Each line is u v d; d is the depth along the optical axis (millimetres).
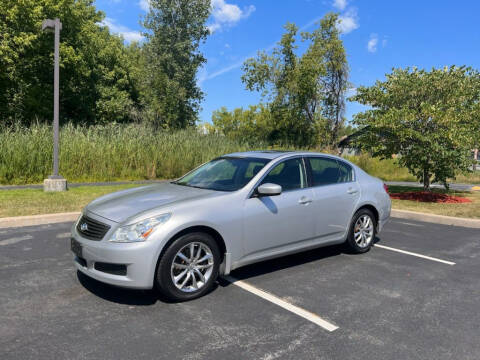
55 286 3924
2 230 6320
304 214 4598
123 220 3514
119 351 2705
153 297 3689
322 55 28000
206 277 3748
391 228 7426
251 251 4117
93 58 30562
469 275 4617
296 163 4836
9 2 22328
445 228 7512
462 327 3215
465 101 11078
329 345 2859
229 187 4312
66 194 9789
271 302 3652
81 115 30438
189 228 3635
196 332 3012
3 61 22703
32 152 12750
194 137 19078
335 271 4656
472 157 11180
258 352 2734
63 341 2832
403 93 11344
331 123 30297
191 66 32844
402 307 3611
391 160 21656
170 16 32125
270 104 29719
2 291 3770
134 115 32469
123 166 14930
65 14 25891
